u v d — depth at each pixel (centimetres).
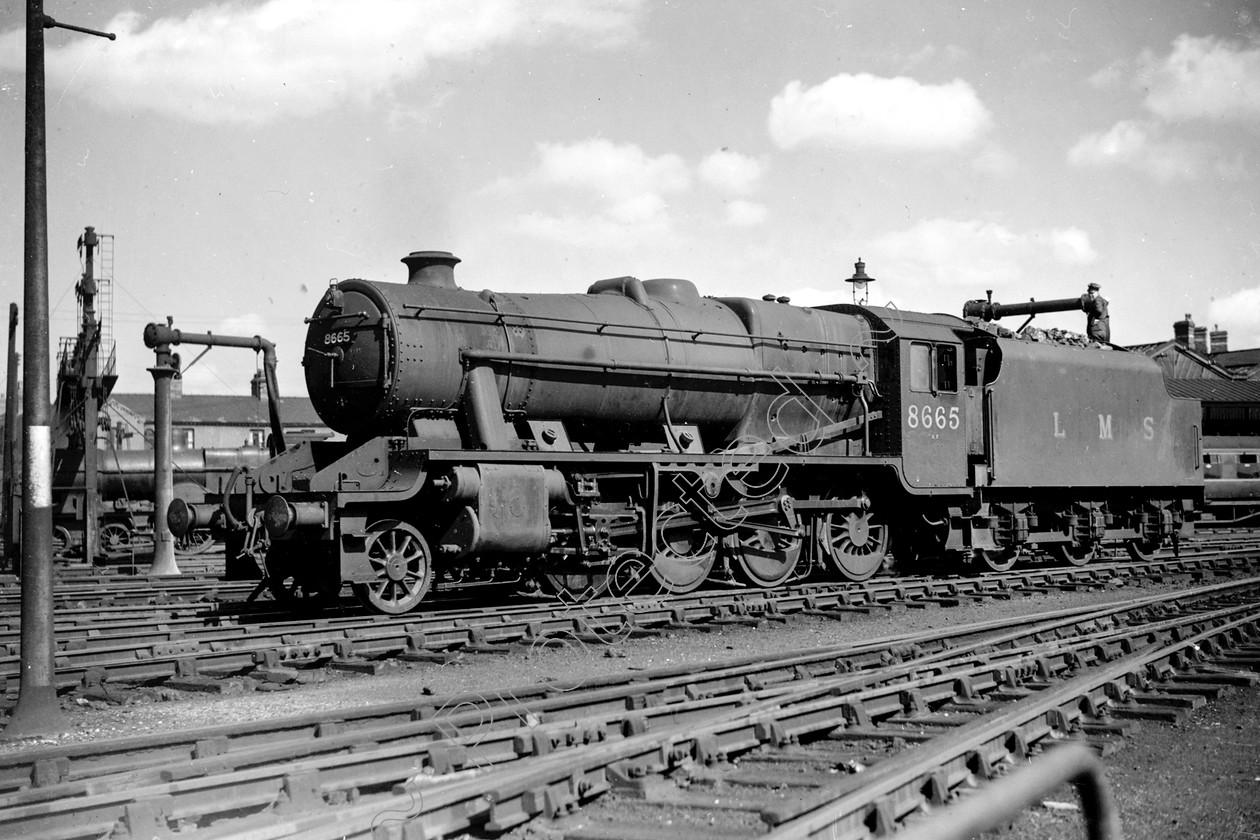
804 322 1617
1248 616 1191
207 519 1375
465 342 1297
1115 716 784
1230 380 4828
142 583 1859
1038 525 1948
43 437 779
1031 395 1839
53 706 767
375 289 1281
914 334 1672
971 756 610
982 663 934
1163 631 1102
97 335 2553
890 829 497
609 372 1390
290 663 983
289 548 1320
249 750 599
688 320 1506
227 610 1336
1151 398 2100
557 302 1411
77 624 1206
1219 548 2366
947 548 1728
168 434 2031
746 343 1531
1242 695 864
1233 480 3142
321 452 1346
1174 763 666
